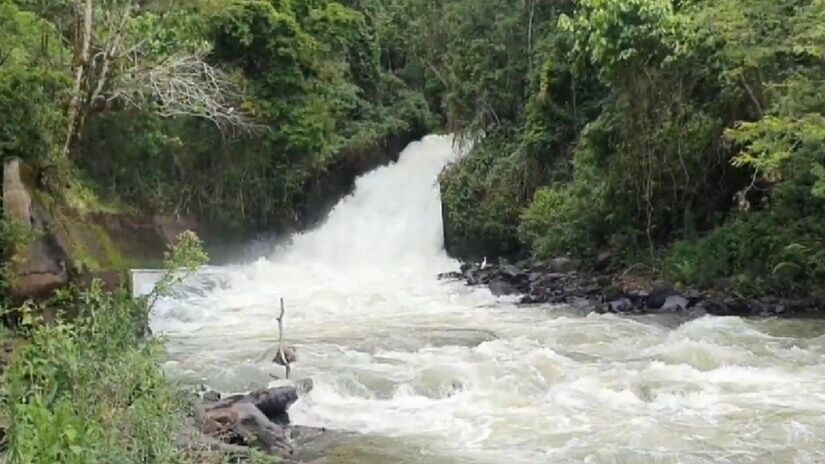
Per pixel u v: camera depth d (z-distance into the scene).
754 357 11.95
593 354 12.43
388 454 8.45
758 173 18.69
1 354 8.16
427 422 9.53
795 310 15.98
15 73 12.23
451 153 29.67
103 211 19.95
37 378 5.99
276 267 23.19
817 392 10.32
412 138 32.62
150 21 16.83
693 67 17.27
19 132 12.09
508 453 8.43
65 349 6.10
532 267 21.62
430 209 27.28
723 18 16.34
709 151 19.27
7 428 5.42
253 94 24.86
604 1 17.12
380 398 10.48
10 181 11.59
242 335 14.53
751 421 9.23
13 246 11.03
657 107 18.42
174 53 17.31
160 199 23.20
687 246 18.80
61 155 13.01
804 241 16.84
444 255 26.27
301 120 25.62
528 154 24.44
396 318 16.11
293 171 26.39
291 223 26.98
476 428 9.27
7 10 13.95
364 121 30.78
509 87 26.39
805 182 16.91
